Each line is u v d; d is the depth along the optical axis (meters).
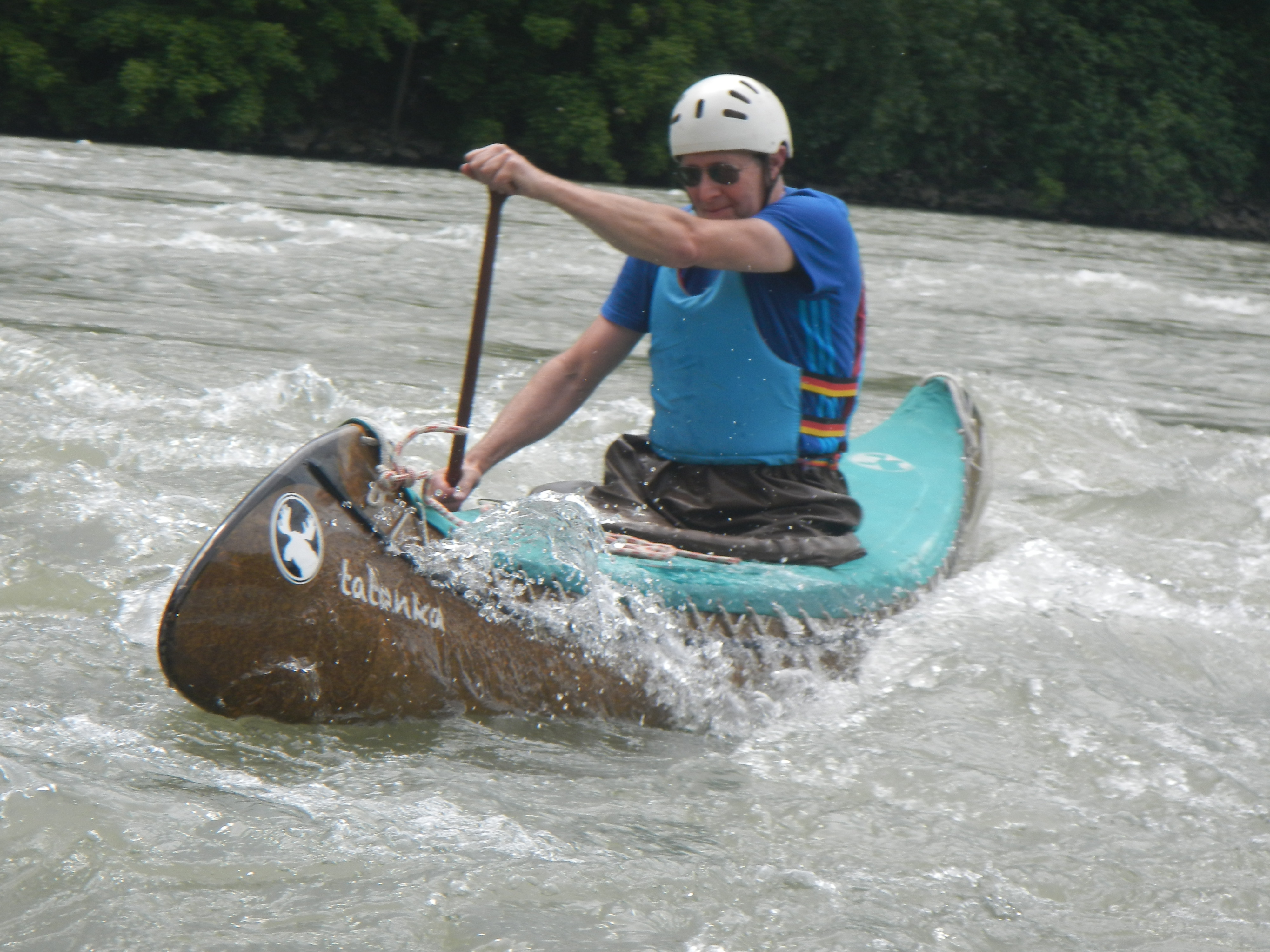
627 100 100.00
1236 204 116.75
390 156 101.50
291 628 9.27
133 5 91.19
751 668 11.09
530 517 10.34
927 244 62.28
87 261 35.00
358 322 29.84
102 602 12.12
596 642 10.48
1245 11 119.75
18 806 7.82
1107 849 8.86
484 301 10.53
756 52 104.50
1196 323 42.09
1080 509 19.84
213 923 6.93
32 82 89.81
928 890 8.09
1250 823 9.43
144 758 8.78
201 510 15.23
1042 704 11.45
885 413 24.73
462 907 7.30
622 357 12.72
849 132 106.69
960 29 105.81
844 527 12.15
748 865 8.20
